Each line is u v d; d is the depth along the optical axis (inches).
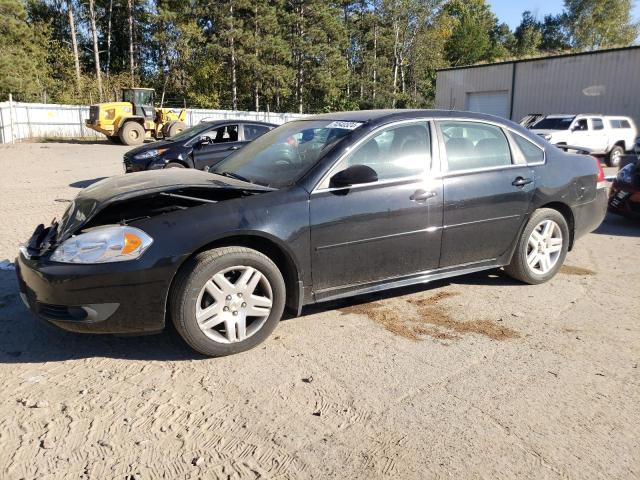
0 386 126.7
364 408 119.0
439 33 2410.2
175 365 138.2
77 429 109.9
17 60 1406.3
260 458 101.7
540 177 192.4
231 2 1705.2
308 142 169.9
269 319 146.3
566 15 3115.2
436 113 177.8
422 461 101.3
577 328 163.5
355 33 2236.7
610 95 1005.2
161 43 1828.2
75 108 1168.2
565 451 104.6
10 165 617.3
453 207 171.8
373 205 157.2
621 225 322.3
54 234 145.2
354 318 169.8
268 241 145.1
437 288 198.2
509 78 1163.3
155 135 1017.5
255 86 1881.2
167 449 104.0
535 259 198.1
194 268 134.3
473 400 122.6
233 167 180.9
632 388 128.7
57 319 131.6
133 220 137.3
